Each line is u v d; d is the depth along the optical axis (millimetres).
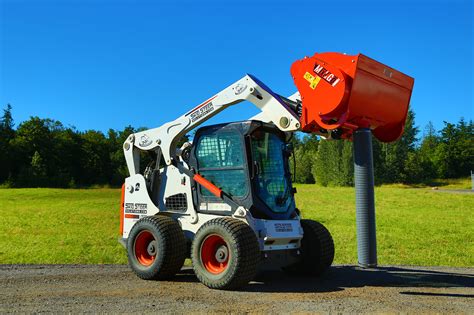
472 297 6320
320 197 38312
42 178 83125
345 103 6586
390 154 69188
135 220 8742
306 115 6992
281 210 7520
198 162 7996
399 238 15625
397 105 7309
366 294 6480
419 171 70125
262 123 7543
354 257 11633
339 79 6570
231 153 7578
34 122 88562
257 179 7363
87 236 16406
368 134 6891
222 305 5793
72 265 9773
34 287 7121
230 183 7543
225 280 6613
